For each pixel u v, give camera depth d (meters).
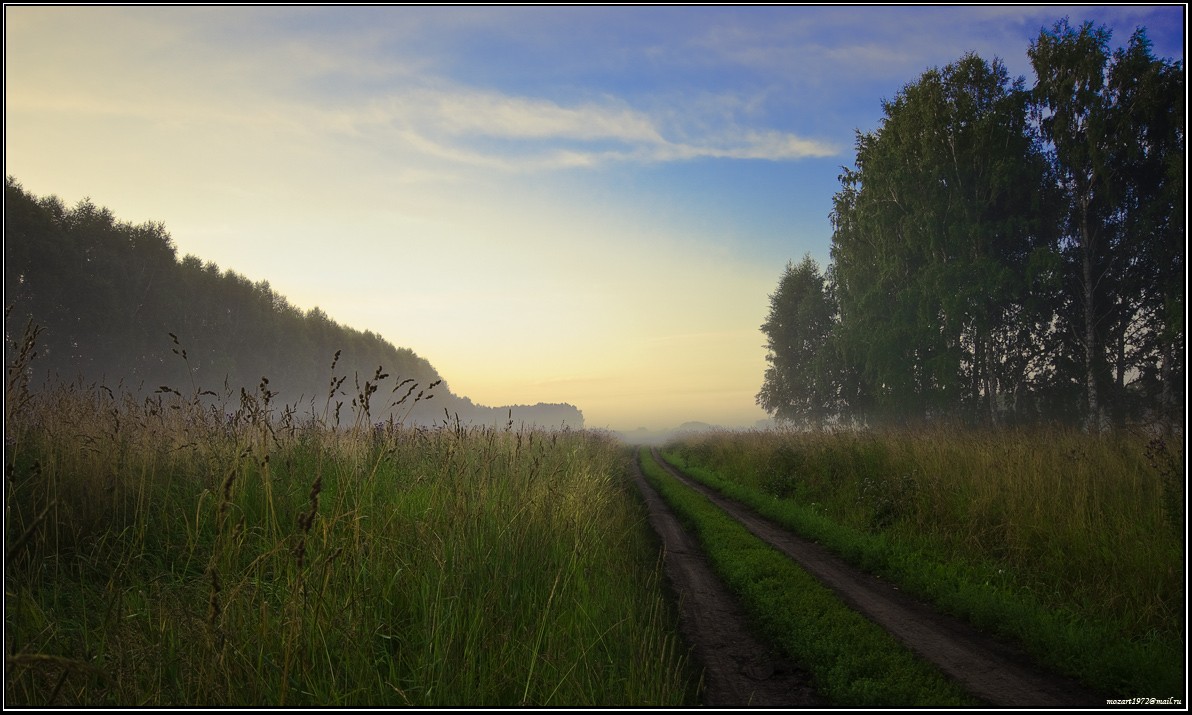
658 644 4.70
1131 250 19.09
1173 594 5.23
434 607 4.26
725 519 10.66
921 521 8.74
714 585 6.70
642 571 6.93
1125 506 7.35
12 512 4.68
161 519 5.45
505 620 4.52
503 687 3.70
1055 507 7.51
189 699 3.30
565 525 6.65
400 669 3.93
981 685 4.16
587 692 3.69
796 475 13.73
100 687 3.38
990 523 7.97
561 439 14.89
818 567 7.40
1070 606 5.57
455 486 6.15
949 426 16.06
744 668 4.49
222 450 6.15
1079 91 19.16
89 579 4.75
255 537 5.29
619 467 20.67
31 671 3.33
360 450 6.25
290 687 3.48
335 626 3.89
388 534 5.24
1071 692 4.04
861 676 4.30
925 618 5.57
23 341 5.36
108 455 5.71
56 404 6.44
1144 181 19.17
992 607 5.45
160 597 4.01
